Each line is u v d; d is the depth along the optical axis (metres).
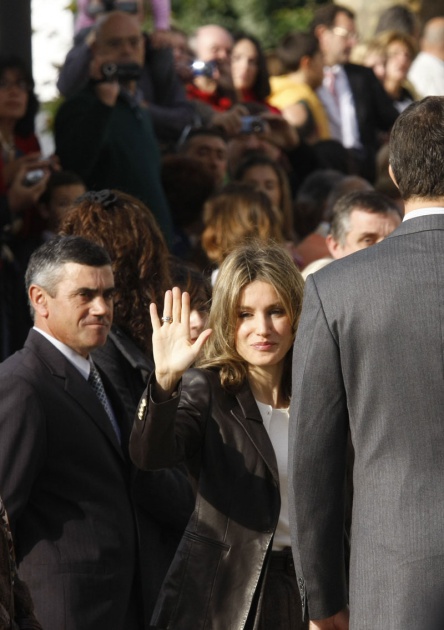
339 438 12.52
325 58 35.31
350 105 34.91
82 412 15.34
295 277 14.88
